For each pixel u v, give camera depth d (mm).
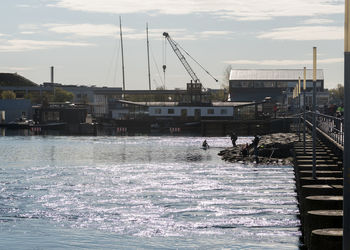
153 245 28891
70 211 37500
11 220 34844
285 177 55625
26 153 92688
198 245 28672
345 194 14266
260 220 34000
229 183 50969
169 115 183250
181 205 39406
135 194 44438
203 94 187250
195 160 78500
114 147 107938
